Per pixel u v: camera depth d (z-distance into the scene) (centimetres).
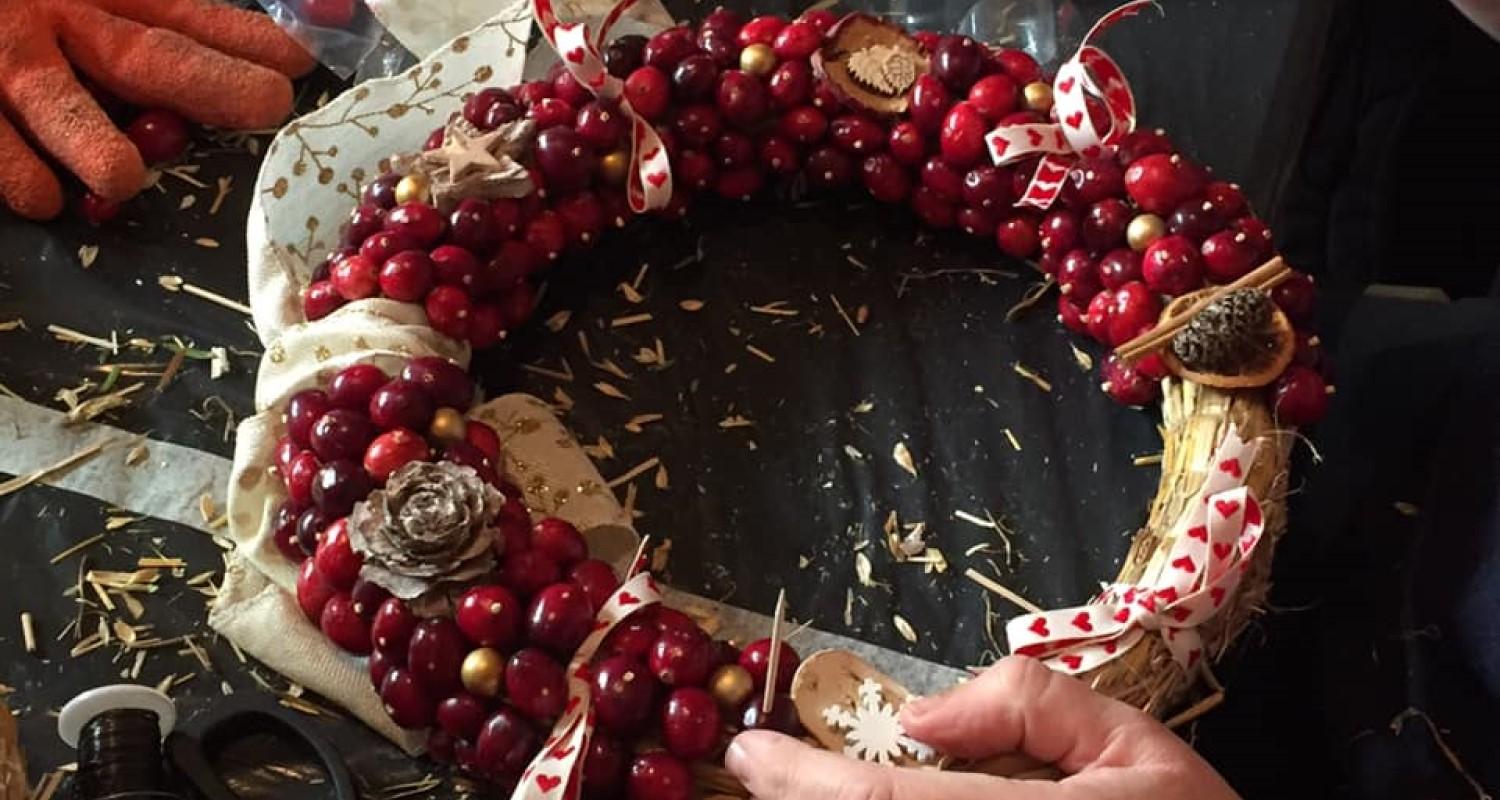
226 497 56
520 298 60
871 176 63
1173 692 52
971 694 47
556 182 60
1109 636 51
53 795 49
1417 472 58
